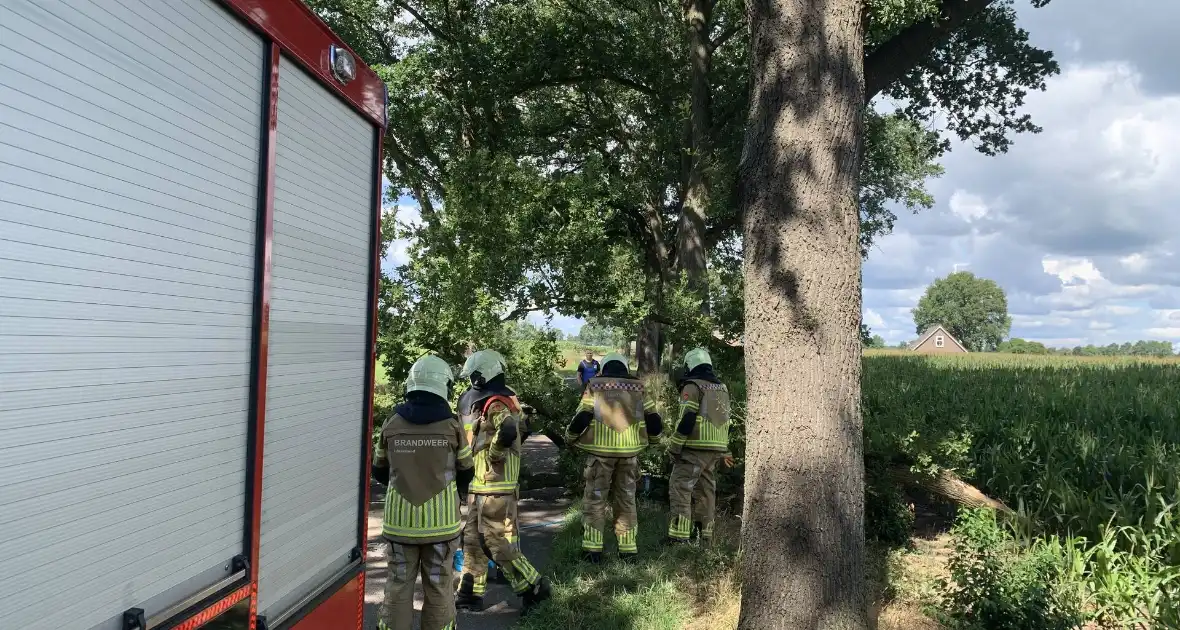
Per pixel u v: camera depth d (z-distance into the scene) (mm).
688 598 5500
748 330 4480
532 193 9734
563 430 9422
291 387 2752
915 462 7242
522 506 9148
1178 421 9695
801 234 4277
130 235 1880
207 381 2209
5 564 1508
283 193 2678
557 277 9883
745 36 14961
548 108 18172
